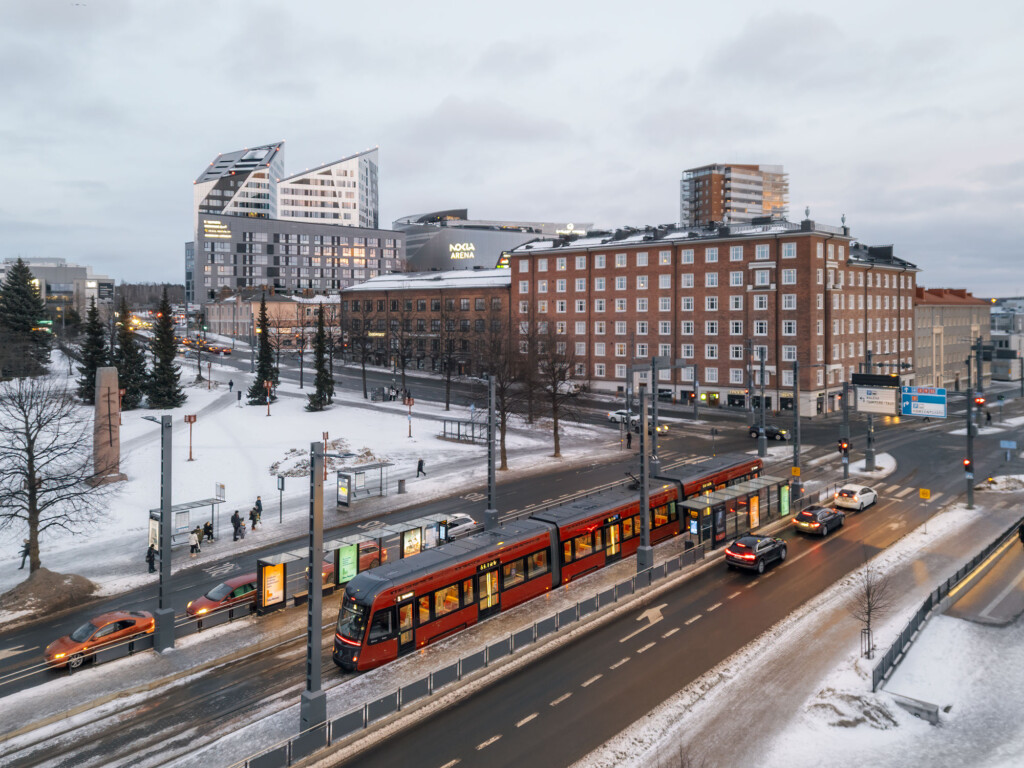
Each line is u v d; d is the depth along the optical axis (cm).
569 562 3102
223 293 16925
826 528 3791
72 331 12256
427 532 3831
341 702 2086
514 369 7512
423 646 2475
